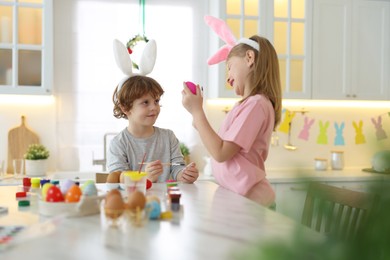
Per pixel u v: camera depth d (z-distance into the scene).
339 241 0.26
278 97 1.51
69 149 3.00
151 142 1.87
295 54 3.01
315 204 0.27
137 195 0.82
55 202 0.87
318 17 3.04
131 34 3.08
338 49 3.08
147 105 1.80
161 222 0.82
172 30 3.14
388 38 3.16
